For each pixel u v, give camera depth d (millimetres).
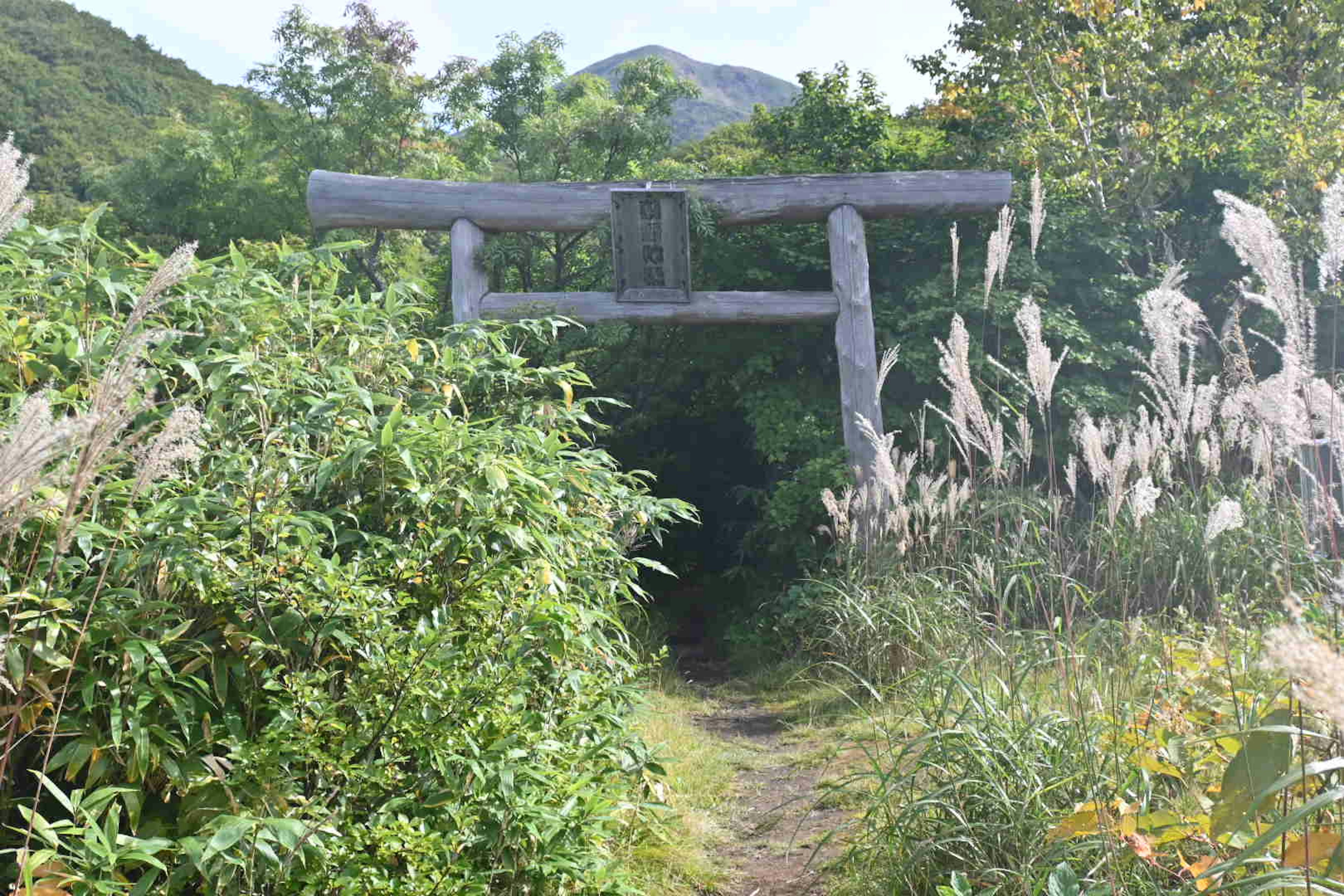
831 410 10719
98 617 2514
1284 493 3098
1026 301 3197
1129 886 2566
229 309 3619
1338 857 1640
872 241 11320
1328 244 2127
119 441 2689
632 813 3959
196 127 24094
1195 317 2855
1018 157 12406
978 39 13219
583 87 18625
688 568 13188
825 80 13570
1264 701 2686
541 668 3457
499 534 3301
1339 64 12266
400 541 3254
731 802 4711
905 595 6551
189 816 2525
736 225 10180
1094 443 3180
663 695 6945
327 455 3381
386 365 3973
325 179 9648
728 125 26953
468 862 2736
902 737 4004
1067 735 3121
